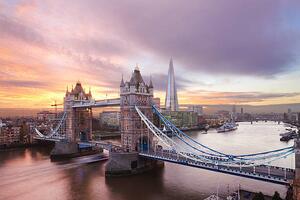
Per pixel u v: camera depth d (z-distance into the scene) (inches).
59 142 5147.6
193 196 2684.5
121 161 3523.6
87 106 4936.0
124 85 4003.4
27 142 6855.3
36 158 5137.8
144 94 4005.9
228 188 2785.4
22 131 7185.0
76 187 3105.3
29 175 3720.5
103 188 3029.0
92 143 4805.6
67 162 4638.3
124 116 3951.8
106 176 3503.9
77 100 5492.1
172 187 2999.5
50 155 5078.7
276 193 2175.2
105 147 4434.1
